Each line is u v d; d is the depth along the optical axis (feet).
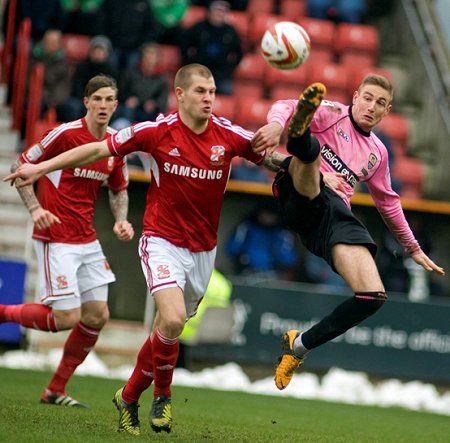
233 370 153.07
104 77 98.32
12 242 159.74
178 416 97.50
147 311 160.25
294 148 71.97
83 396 110.11
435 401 154.51
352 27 234.79
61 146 97.50
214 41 206.59
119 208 101.65
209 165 74.74
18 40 193.98
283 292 156.76
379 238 174.09
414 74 229.86
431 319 160.35
